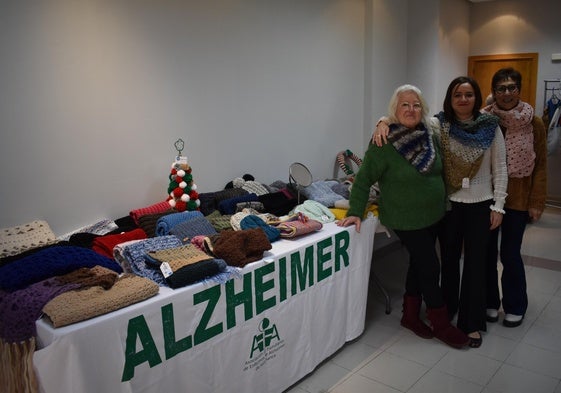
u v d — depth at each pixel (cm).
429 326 281
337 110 381
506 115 254
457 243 267
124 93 241
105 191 240
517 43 595
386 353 252
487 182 249
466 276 257
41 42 210
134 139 248
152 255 175
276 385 209
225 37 286
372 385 222
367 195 248
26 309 142
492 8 602
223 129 292
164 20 254
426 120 245
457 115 249
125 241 209
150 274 171
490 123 241
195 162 279
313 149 363
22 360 142
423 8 461
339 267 240
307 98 351
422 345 260
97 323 139
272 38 317
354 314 257
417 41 470
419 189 238
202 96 278
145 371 153
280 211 277
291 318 212
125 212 249
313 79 354
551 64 581
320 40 356
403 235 253
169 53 258
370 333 275
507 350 252
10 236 202
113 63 236
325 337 237
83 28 223
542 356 245
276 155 331
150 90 252
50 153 218
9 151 205
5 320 145
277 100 327
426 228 252
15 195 209
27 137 210
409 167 237
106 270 167
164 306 156
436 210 245
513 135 255
